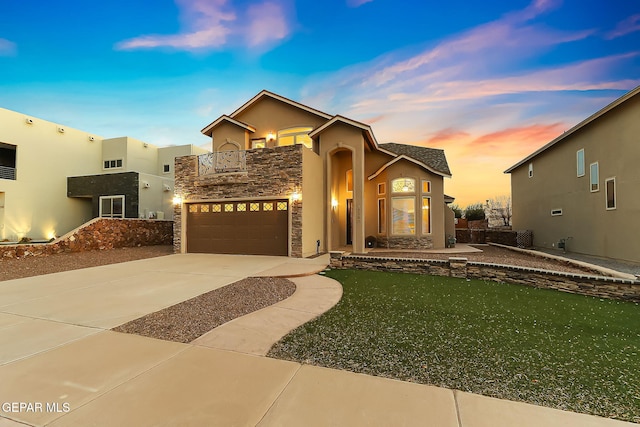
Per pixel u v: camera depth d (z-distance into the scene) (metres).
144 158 24.41
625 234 11.07
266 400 2.46
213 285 7.01
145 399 2.47
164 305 5.38
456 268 8.11
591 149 12.94
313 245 13.13
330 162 14.57
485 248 16.19
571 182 14.48
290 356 3.34
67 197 20.62
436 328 4.27
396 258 8.80
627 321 4.62
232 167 12.94
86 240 13.62
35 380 2.79
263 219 12.62
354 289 6.68
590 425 2.15
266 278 7.82
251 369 3.02
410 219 15.43
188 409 2.33
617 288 5.94
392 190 15.73
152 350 3.47
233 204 13.09
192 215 13.75
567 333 4.09
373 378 2.84
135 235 16.39
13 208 17.80
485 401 2.46
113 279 7.68
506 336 3.97
